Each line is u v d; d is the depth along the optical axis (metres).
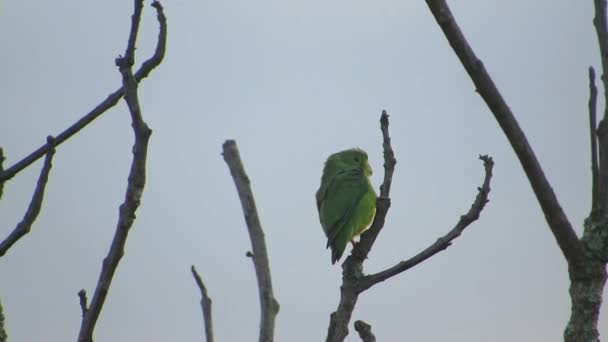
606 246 11.33
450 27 10.05
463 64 10.28
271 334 9.30
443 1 9.98
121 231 10.23
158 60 11.76
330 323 12.48
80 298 10.67
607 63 11.74
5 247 11.08
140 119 10.29
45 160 11.48
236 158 9.88
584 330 11.27
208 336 10.66
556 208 11.15
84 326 10.16
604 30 11.91
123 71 10.39
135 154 10.27
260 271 9.55
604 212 11.53
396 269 12.66
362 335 12.38
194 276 11.02
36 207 11.29
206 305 10.88
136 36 10.48
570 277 11.55
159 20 11.78
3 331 10.91
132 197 10.24
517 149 10.79
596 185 11.63
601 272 11.34
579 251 11.30
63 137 12.56
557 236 11.36
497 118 10.59
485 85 10.35
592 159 11.73
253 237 9.65
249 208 9.70
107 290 10.22
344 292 12.71
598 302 11.31
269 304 9.41
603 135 11.68
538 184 11.02
